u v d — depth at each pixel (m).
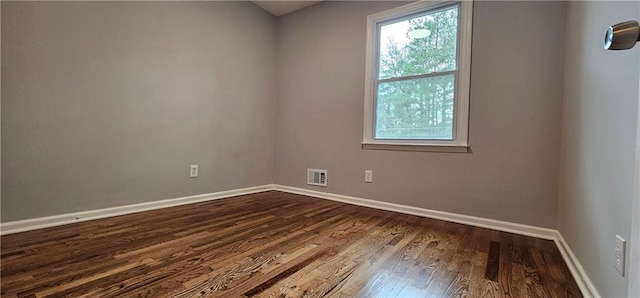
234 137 3.35
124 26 2.42
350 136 3.13
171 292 1.23
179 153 2.84
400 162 2.78
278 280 1.36
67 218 2.16
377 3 2.93
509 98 2.23
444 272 1.47
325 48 3.33
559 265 1.58
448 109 2.54
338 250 1.75
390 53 2.89
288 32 3.69
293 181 3.64
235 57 3.32
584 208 1.41
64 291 1.21
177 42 2.79
